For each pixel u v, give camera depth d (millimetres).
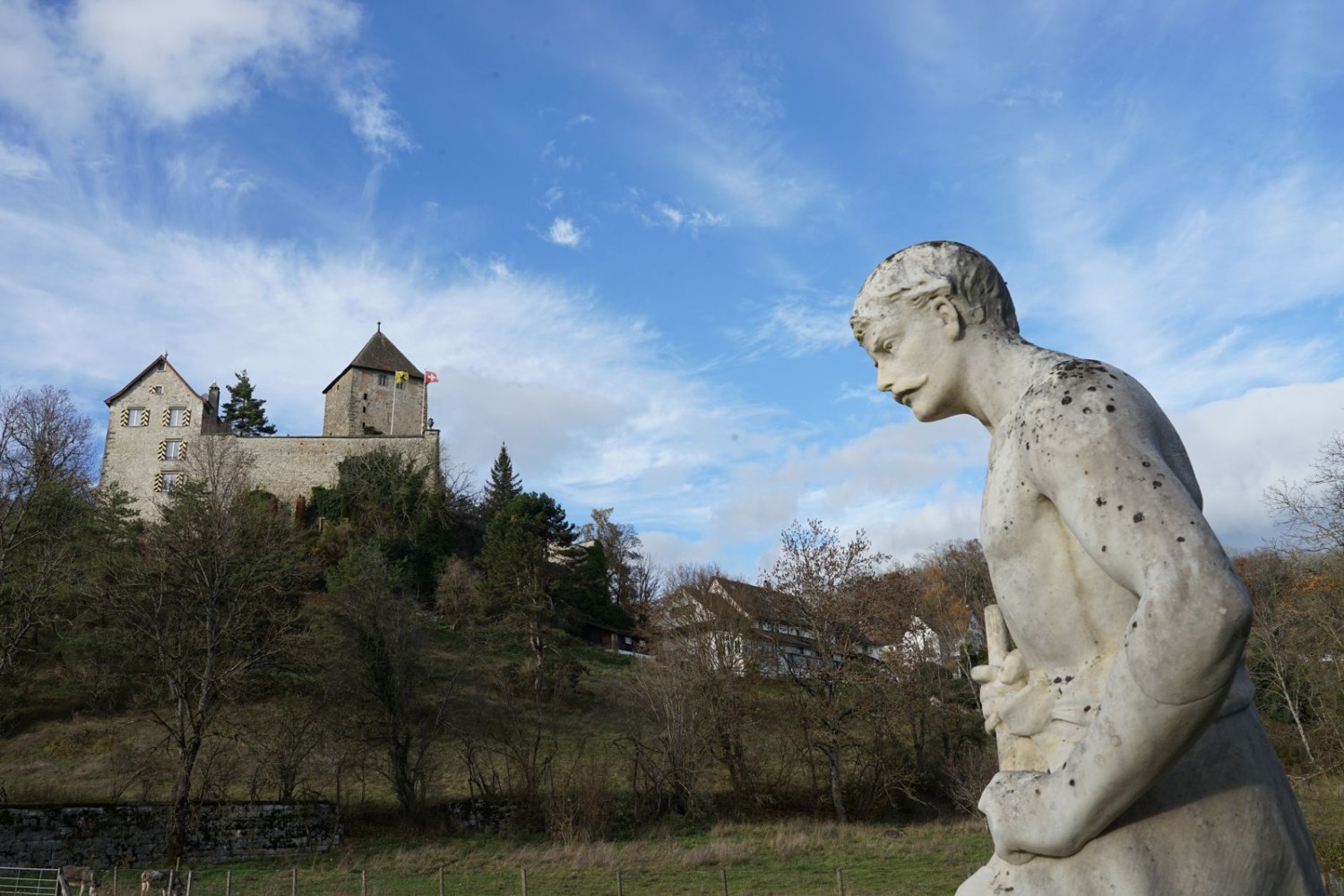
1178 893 1801
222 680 34156
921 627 42281
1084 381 1911
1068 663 2004
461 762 43438
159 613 35312
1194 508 1717
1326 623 20969
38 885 27078
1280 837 1868
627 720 49031
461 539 85688
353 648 40000
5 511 36656
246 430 109312
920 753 41281
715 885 26500
